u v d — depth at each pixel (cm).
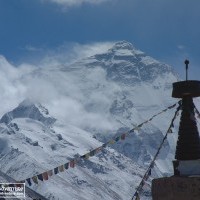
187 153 5122
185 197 4784
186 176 4959
